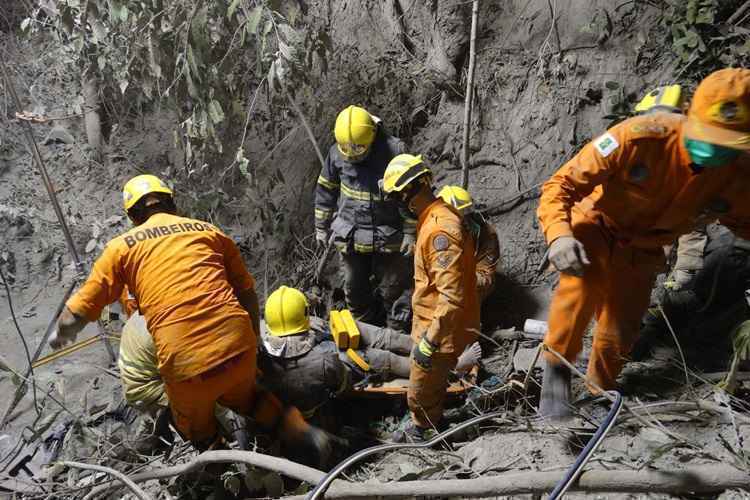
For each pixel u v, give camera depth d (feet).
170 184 18.43
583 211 9.93
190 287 10.78
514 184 16.99
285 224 19.02
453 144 17.81
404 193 11.32
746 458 8.39
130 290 11.05
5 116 23.77
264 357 12.16
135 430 14.57
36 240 21.72
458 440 12.13
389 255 15.28
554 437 10.13
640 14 16.29
